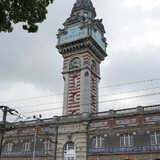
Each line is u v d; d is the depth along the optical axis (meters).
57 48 63.44
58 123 49.72
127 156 42.00
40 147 50.53
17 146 53.22
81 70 59.03
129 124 43.59
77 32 61.62
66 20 64.19
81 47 60.75
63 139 48.50
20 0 14.06
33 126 52.91
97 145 45.38
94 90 60.50
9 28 15.00
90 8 67.75
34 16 14.98
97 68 63.81
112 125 44.94
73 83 59.31
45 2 15.19
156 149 40.28
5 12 14.30
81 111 55.16
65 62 62.00
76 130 47.84
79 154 46.00
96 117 46.72
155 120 41.78
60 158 47.53
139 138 42.09
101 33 66.69
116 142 43.72
